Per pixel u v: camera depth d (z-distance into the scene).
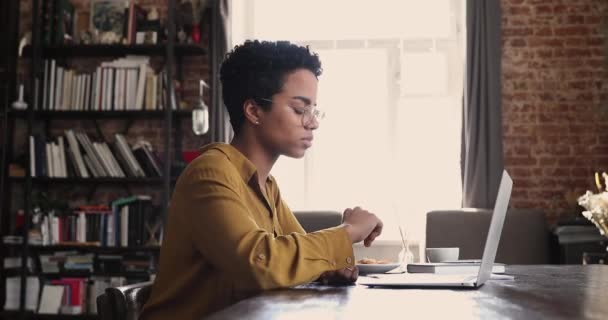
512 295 1.03
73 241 4.74
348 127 5.12
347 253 1.25
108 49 4.96
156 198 5.10
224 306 1.23
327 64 5.18
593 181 4.77
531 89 4.88
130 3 5.06
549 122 4.84
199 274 1.23
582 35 4.88
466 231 4.30
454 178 4.96
